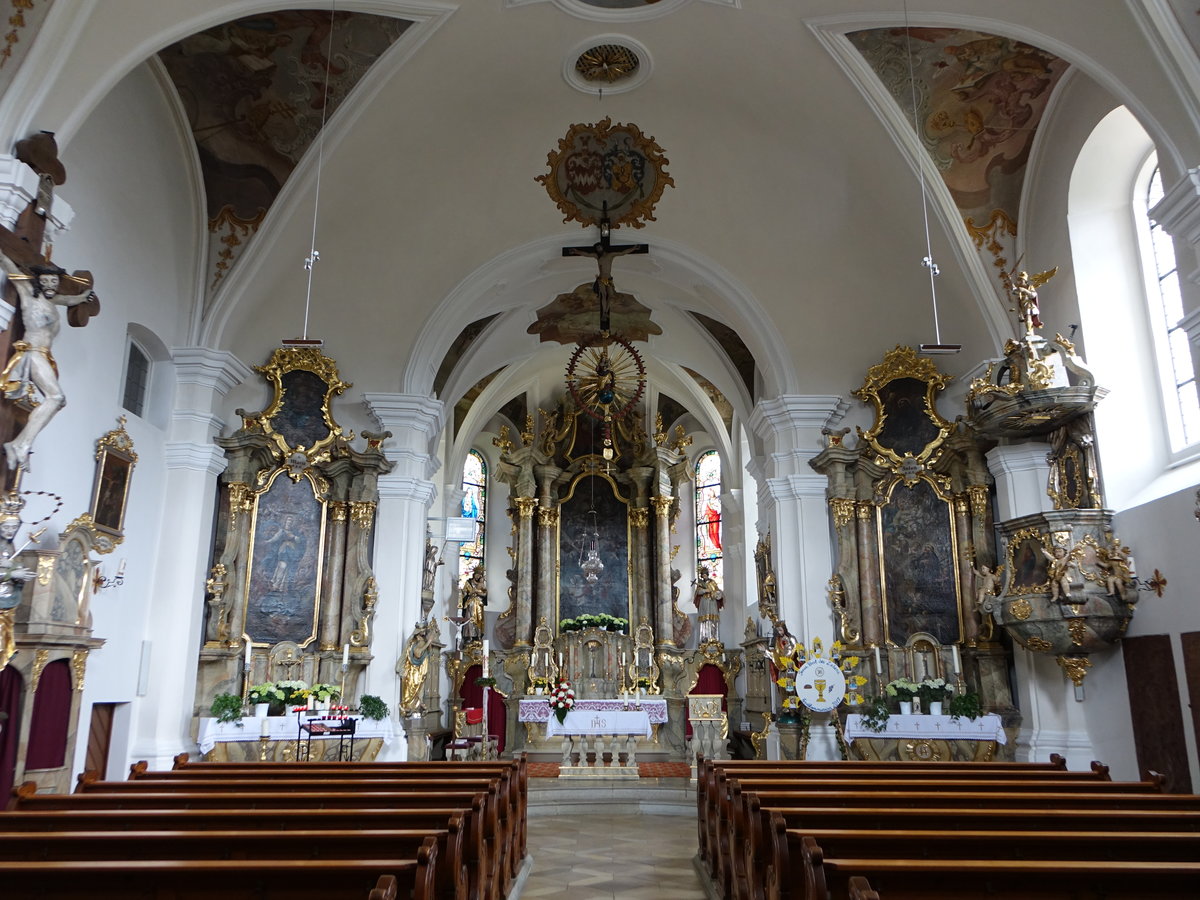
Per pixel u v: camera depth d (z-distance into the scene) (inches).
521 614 845.8
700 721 585.6
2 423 303.4
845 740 489.1
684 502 930.1
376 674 529.3
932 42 419.5
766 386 610.2
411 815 213.3
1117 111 410.0
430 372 580.7
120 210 418.3
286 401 538.6
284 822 211.6
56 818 208.5
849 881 143.8
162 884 160.7
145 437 455.5
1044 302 469.4
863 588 536.4
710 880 317.4
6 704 313.6
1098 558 411.2
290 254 510.9
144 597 454.6
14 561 309.1
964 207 480.1
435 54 441.7
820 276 559.2
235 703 465.1
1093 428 431.8
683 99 492.4
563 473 895.1
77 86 325.4
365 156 489.4
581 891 315.3
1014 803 246.5
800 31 427.5
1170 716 378.0
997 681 495.8
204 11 345.4
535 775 639.8
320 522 535.8
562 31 441.1
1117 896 157.1
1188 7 300.5
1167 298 423.2
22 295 311.6
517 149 518.9
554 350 841.5
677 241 572.7
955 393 551.5
